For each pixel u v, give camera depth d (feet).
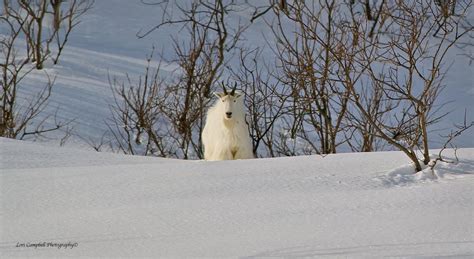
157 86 259.39
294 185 91.20
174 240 69.46
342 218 75.36
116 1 348.79
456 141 231.09
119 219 77.20
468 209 77.20
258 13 323.57
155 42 312.50
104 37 317.83
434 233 69.10
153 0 350.84
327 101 178.40
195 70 258.16
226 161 109.70
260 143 235.81
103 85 271.69
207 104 244.01
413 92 249.55
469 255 62.59
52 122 239.71
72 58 290.76
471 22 290.15
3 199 86.94
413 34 113.91
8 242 70.03
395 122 221.05
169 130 239.09
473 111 247.70
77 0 343.26
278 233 70.79
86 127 239.71
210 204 82.28
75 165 115.65
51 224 76.02
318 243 67.05
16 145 126.31
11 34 286.05
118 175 98.89
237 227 73.36
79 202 85.35
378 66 264.93
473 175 94.22
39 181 95.91
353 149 194.80
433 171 97.25
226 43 298.76
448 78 268.41
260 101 223.10
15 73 253.85
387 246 65.57
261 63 281.74
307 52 193.36
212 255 64.44
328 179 94.12
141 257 64.59
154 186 92.17
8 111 233.76
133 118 248.11
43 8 279.69
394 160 104.99
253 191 88.58
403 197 83.05
